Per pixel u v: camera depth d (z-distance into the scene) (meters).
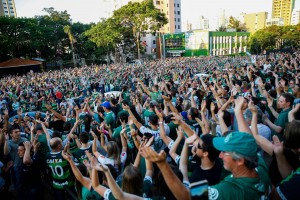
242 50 89.75
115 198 2.41
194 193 1.51
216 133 4.18
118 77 23.19
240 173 1.87
